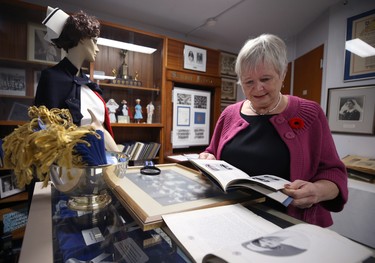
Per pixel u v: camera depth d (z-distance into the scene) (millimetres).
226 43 3102
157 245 440
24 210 1592
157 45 2309
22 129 517
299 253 309
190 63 2391
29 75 1774
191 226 415
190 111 2529
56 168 501
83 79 1067
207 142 2689
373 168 1597
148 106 2309
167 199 531
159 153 2285
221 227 421
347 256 312
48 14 1022
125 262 393
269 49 670
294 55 2844
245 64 707
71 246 426
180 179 708
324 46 2152
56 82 950
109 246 433
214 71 2594
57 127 475
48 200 611
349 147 1958
